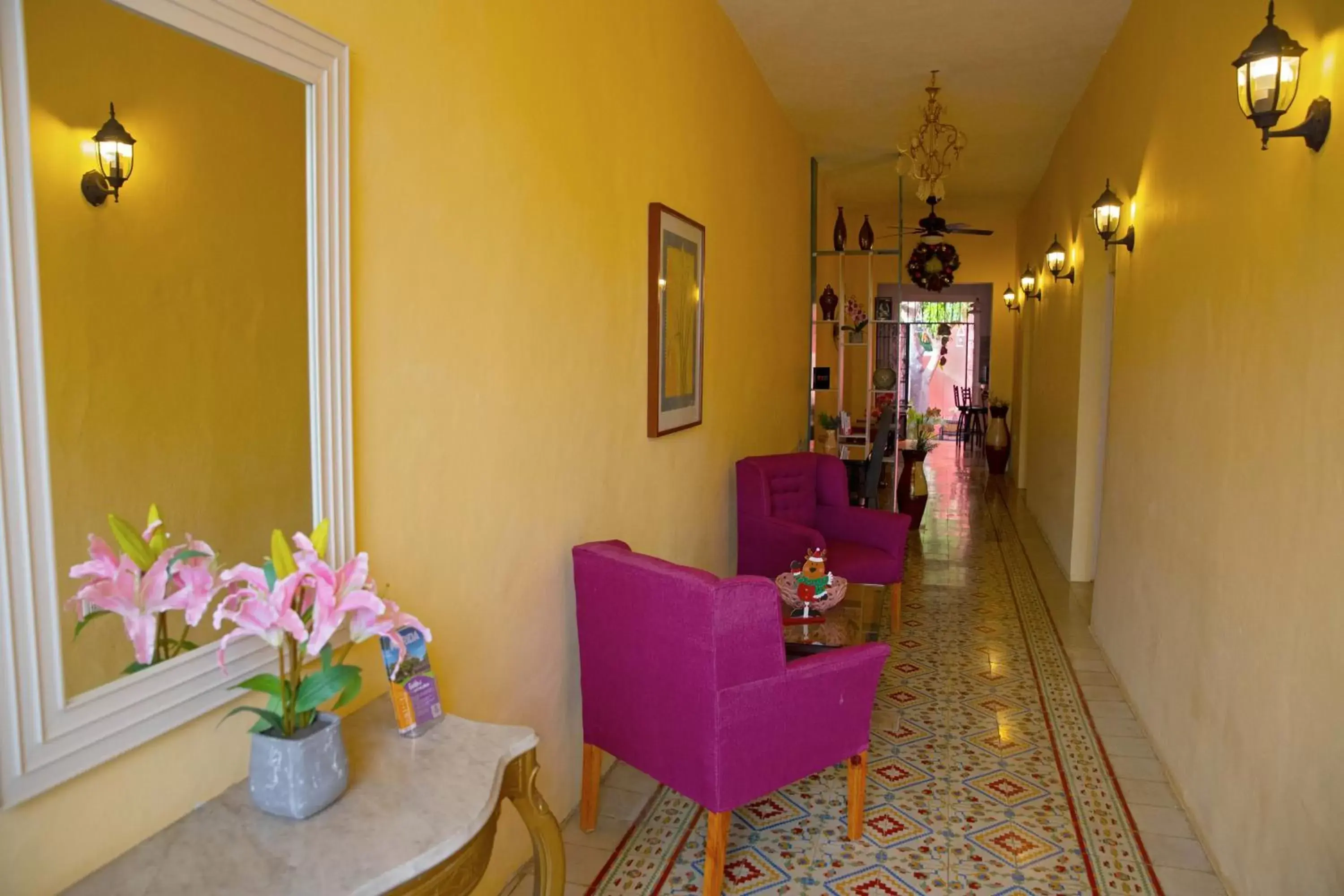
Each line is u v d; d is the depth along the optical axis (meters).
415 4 1.87
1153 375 3.67
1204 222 2.96
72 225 1.14
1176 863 2.63
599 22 2.84
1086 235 5.68
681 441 3.86
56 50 1.11
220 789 1.41
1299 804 2.00
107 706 1.19
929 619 5.15
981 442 14.20
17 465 1.07
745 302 5.01
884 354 14.06
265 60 1.43
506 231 2.28
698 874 2.54
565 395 2.67
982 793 3.05
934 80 5.40
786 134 6.18
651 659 2.39
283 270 1.50
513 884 2.42
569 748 2.81
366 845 1.26
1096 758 3.33
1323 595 1.90
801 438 7.07
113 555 1.21
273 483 1.49
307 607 1.38
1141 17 4.01
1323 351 1.94
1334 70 1.92
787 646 3.34
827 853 2.67
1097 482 5.89
